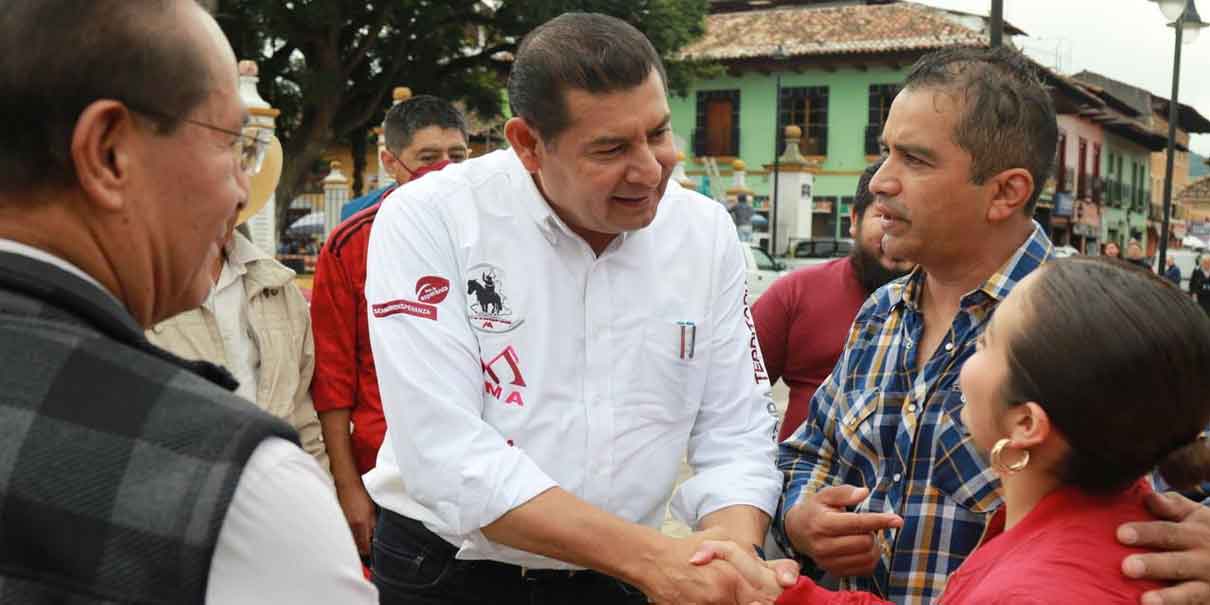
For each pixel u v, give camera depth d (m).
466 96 24.02
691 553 1.83
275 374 3.10
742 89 34.47
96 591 0.99
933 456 1.99
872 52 32.16
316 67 21.75
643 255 2.10
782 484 2.23
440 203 2.03
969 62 1.99
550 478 1.93
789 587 1.80
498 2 21.94
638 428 2.08
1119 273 1.41
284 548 1.05
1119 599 1.35
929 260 2.03
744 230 21.70
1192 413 1.36
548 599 2.07
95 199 1.09
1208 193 54.31
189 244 1.18
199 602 1.01
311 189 26.11
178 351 2.90
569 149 1.87
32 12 1.04
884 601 1.82
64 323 1.06
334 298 3.27
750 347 2.27
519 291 2.02
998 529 1.66
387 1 20.64
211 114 1.15
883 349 2.20
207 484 1.01
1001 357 1.46
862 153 33.19
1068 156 37.44
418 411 1.92
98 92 1.06
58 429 1.01
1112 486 1.43
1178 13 15.88
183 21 1.12
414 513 2.13
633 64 1.83
